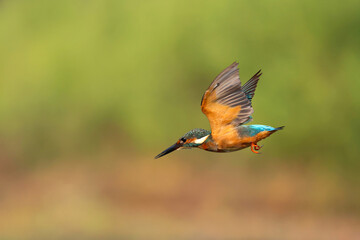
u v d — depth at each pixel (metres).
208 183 19.83
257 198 18.91
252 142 5.05
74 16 21.61
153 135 20.19
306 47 17.77
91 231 16.62
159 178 20.34
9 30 22.30
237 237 15.94
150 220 17.81
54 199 20.02
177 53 19.55
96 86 20.66
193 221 17.92
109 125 21.31
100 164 21.64
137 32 20.16
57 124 22.05
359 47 17.34
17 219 18.03
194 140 5.16
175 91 20.00
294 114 17.69
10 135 22.73
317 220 17.45
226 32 18.64
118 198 20.19
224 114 5.07
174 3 19.53
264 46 18.19
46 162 22.69
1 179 22.34
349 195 17.83
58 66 21.05
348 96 17.23
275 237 15.98
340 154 17.83
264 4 18.11
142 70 20.06
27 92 21.77
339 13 17.44
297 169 18.58
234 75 5.00
